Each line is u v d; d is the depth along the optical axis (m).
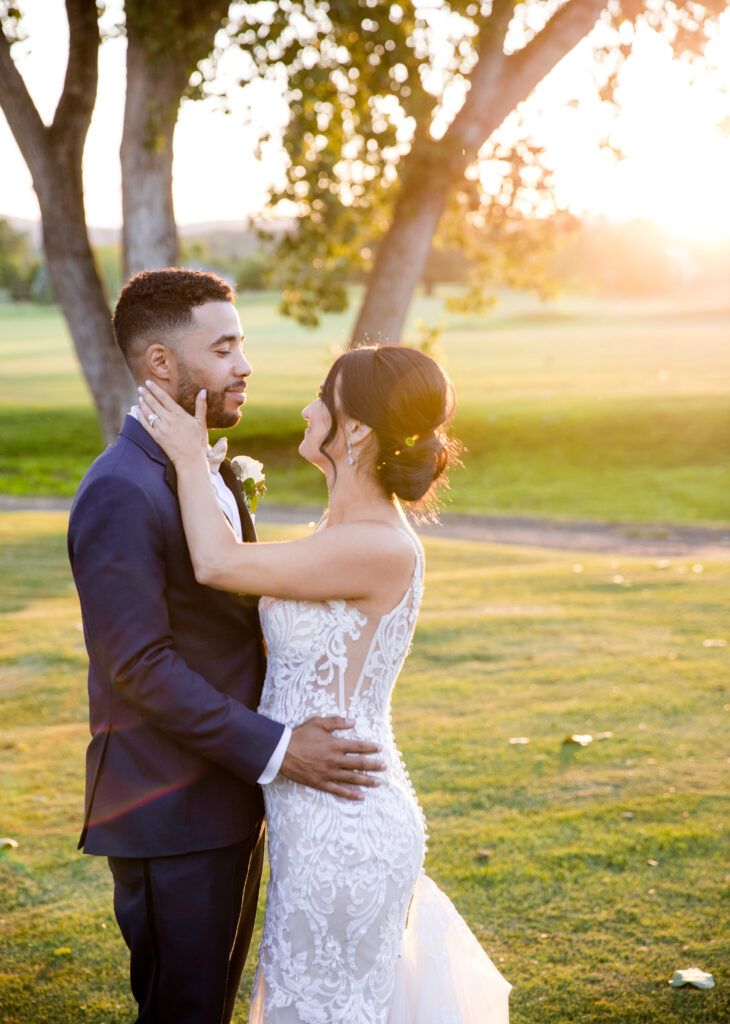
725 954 2.92
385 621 2.12
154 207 10.05
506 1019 2.34
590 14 9.99
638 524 16.03
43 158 10.12
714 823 3.76
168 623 2.02
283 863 2.10
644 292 88.88
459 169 10.65
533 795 4.06
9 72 9.74
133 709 2.05
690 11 9.53
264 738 1.99
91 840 2.08
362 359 2.14
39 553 10.74
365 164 10.86
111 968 2.93
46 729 4.91
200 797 2.06
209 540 2.03
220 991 2.12
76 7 9.59
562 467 21.36
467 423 25.05
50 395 35.28
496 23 10.12
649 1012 2.66
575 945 2.99
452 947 2.37
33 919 3.20
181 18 9.20
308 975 2.08
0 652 6.30
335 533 2.09
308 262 13.88
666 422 23.80
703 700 5.23
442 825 3.79
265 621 2.18
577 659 6.13
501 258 15.60
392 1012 2.24
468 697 5.38
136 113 9.74
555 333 53.75
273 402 29.69
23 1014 2.71
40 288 95.31
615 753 4.49
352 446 2.15
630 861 3.48
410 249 11.38
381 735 2.16
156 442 2.10
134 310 2.11
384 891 2.10
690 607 7.63
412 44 10.05
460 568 10.38
